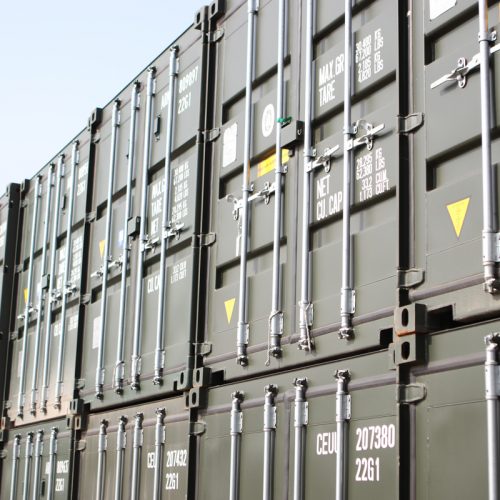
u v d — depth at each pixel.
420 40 5.14
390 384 4.91
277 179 6.13
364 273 5.26
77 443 8.56
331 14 5.91
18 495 9.83
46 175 10.65
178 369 6.98
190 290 6.99
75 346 8.98
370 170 5.34
